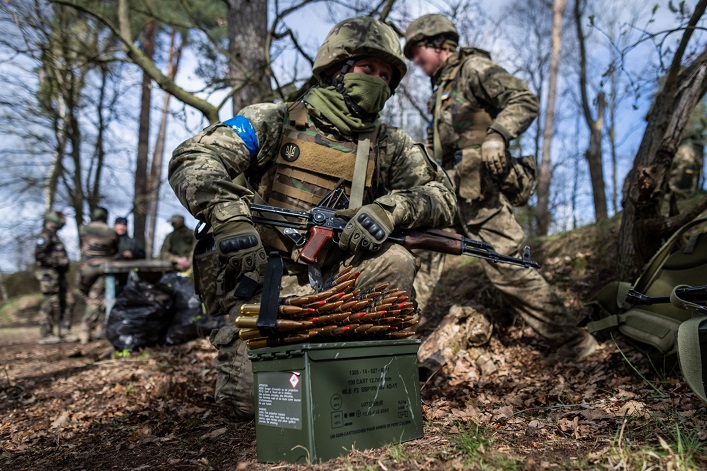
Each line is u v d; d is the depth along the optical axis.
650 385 2.94
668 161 3.73
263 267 2.41
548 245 6.20
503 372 3.94
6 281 19.23
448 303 5.67
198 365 4.87
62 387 4.50
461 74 4.32
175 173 2.65
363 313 2.17
